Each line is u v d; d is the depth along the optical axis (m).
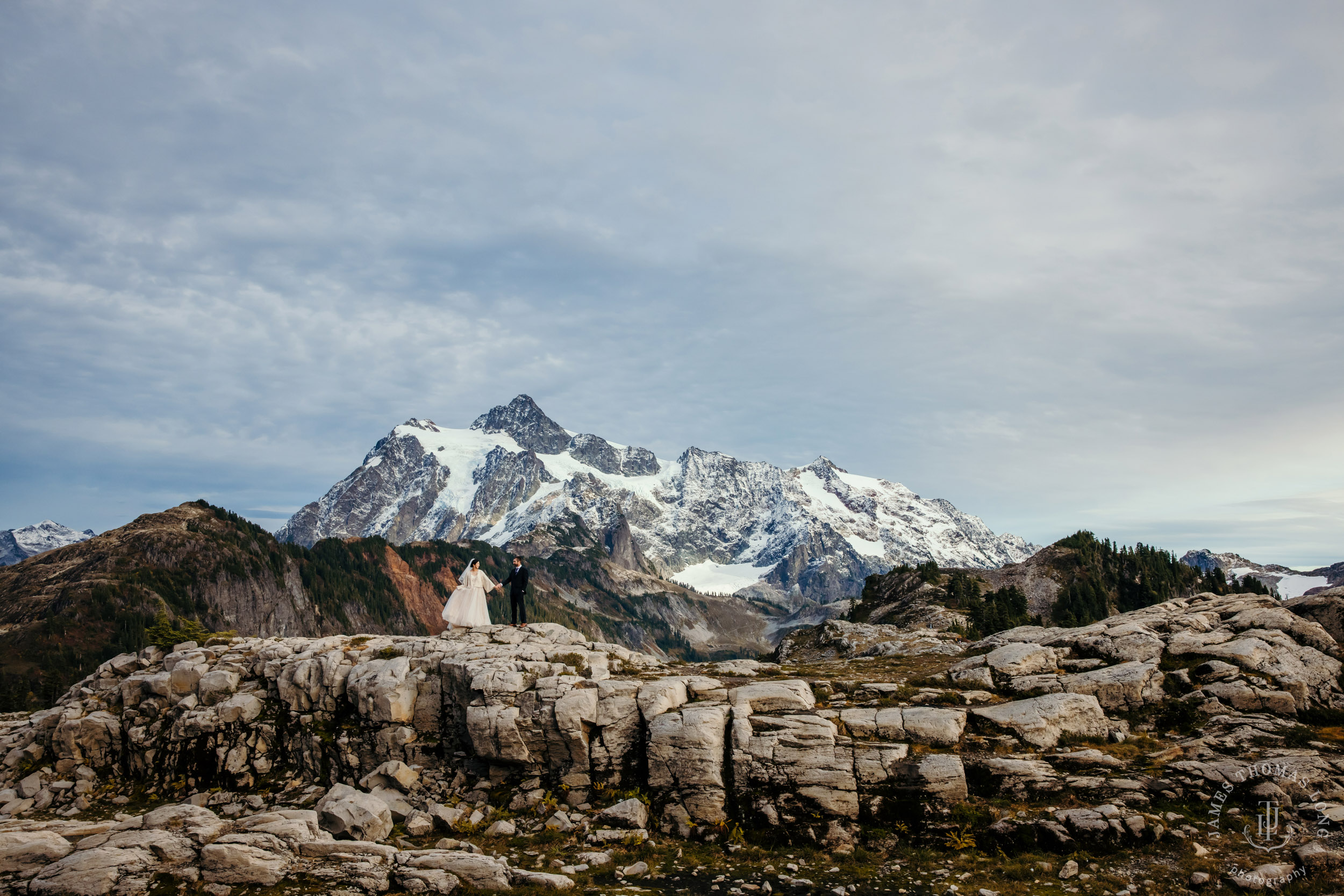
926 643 50.91
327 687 34.84
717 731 28.22
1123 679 29.48
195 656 38.53
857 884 22.80
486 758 30.50
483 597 42.59
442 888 21.81
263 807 31.78
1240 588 171.12
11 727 39.00
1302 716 27.41
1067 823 23.62
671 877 23.73
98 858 20.73
